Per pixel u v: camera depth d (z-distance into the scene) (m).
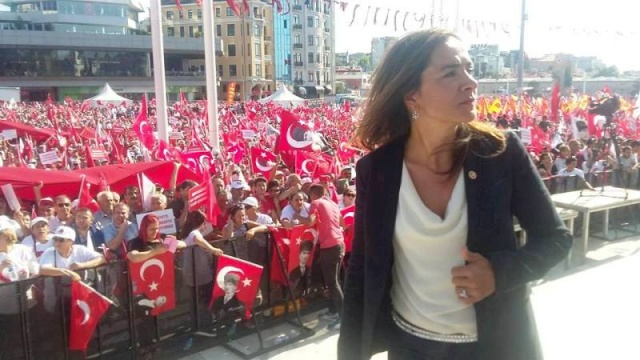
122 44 77.94
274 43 79.81
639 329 4.93
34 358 4.59
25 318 4.52
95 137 16.81
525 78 55.94
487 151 1.63
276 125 23.55
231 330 5.76
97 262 5.17
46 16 84.06
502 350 1.62
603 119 15.87
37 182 8.12
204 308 5.61
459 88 1.60
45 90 74.69
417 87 1.66
